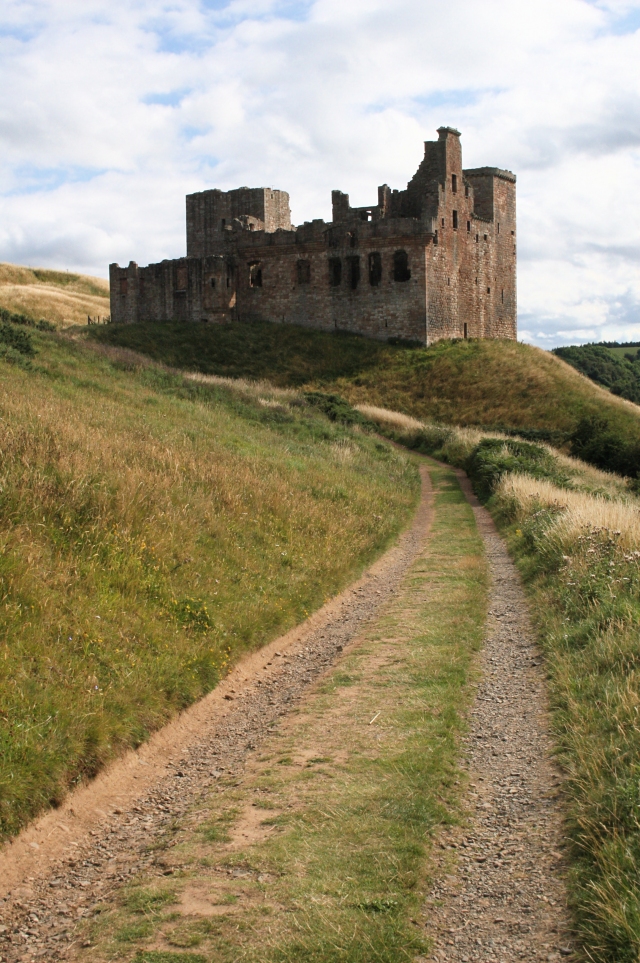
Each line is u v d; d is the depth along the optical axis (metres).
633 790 5.87
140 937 5.04
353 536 17.48
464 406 55.88
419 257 66.00
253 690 9.78
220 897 5.41
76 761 7.00
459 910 5.19
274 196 77.25
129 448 15.80
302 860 5.79
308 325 70.38
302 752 7.69
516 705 8.71
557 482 27.25
